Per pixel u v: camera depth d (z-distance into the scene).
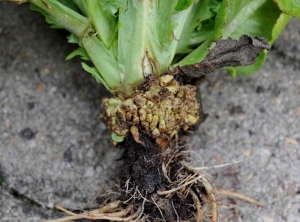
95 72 0.28
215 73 0.35
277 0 0.26
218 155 0.33
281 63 0.35
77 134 0.33
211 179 0.32
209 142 0.33
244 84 0.35
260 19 0.30
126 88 0.28
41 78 0.35
